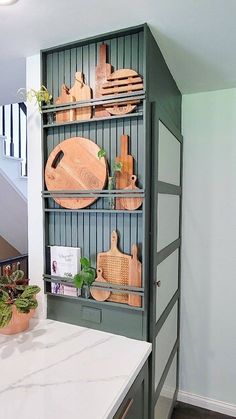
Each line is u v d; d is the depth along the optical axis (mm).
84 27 1226
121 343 1252
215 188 1888
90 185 1320
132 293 1261
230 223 1862
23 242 3584
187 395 2006
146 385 1259
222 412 1915
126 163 1269
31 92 1460
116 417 916
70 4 1075
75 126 1384
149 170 1264
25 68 1616
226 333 1900
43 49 1407
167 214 1576
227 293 1887
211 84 1776
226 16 1130
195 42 1325
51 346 1217
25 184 3057
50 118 1427
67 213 1423
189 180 1944
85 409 864
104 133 1322
